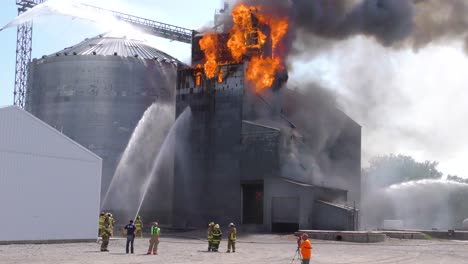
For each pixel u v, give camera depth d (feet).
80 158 130.31
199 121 203.72
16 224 118.42
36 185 122.01
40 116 245.24
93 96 238.48
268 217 184.24
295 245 140.15
